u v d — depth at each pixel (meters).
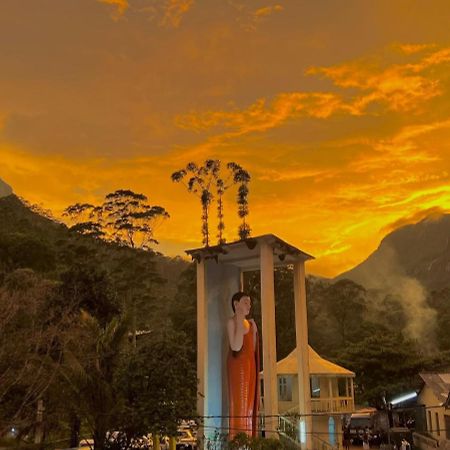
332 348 72.81
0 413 20.92
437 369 44.72
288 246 24.59
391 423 38.25
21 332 21.56
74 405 21.39
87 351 22.39
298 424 26.22
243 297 24.31
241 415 22.91
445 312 97.12
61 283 26.86
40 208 87.00
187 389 21.41
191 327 50.09
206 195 60.16
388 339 45.56
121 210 63.28
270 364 22.50
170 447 23.28
